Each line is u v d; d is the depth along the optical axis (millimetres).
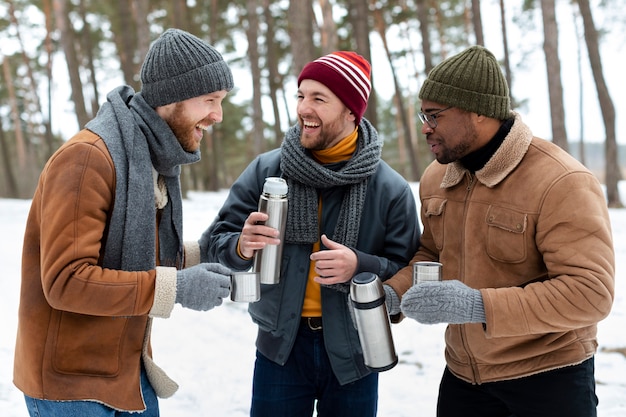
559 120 12328
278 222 1736
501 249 1757
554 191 1635
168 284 1495
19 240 8516
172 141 1661
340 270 1831
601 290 1522
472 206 1842
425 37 17844
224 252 1963
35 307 1599
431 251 2096
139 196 1582
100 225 1512
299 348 2096
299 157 1949
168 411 3303
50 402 1612
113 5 21828
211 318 4930
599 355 3785
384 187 2061
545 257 1650
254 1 17484
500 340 1783
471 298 1568
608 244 1584
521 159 1739
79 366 1599
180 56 1613
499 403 1957
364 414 2119
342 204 2020
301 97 1981
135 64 15703
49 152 27938
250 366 3947
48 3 24734
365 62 2018
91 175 1488
